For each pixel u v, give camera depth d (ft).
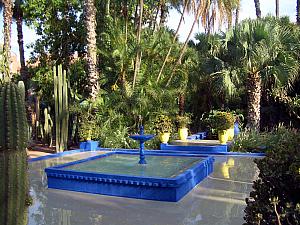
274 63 37.83
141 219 14.34
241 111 44.52
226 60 40.52
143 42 40.42
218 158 30.86
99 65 43.68
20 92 9.29
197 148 34.06
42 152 37.17
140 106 37.81
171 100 40.57
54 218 14.61
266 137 34.60
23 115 9.25
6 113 8.89
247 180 21.48
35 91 49.57
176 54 44.39
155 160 25.54
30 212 15.44
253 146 33.81
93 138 37.47
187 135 41.50
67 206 16.33
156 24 51.37
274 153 9.74
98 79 39.55
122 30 43.47
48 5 47.55
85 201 17.16
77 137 41.19
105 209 15.81
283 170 9.21
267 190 9.58
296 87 44.06
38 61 51.62
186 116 43.21
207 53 43.65
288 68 36.78
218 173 23.88
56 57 50.31
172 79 43.78
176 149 34.99
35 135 45.24
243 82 41.04
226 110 45.27
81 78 46.55
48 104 47.11
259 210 9.11
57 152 35.58
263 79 38.50
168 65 44.09
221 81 39.29
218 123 35.06
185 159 25.79
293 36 38.70
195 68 45.39
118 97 38.11
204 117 47.32
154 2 50.44
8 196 8.77
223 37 40.40
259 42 35.55
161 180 17.06
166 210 15.52
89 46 38.65
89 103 37.73
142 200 17.26
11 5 41.86
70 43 50.42
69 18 49.34
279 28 37.78
